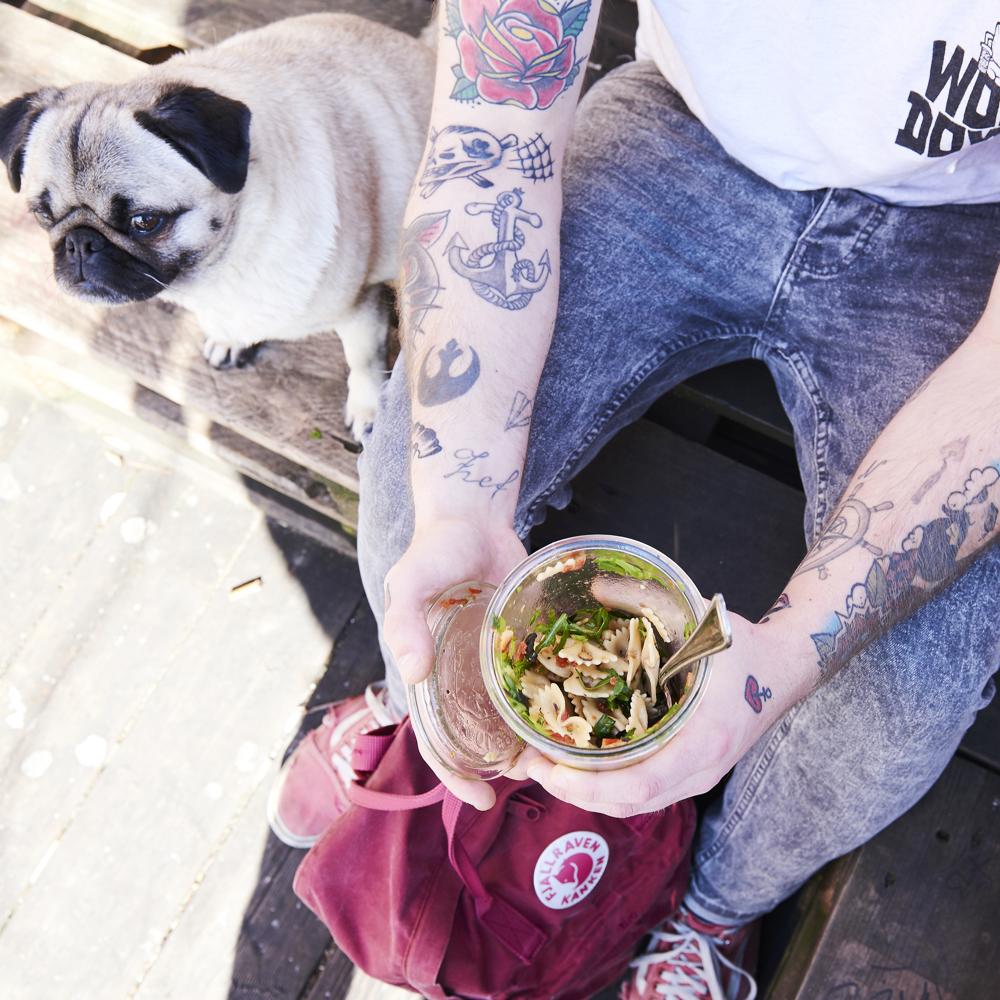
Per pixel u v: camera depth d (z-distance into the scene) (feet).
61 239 4.84
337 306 5.44
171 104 4.51
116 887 6.22
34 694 6.71
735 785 4.62
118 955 6.08
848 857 4.84
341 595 6.77
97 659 6.76
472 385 3.72
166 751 6.50
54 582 6.96
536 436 4.28
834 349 4.36
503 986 4.63
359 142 5.38
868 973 4.62
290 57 5.32
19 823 6.41
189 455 7.05
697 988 5.11
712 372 5.53
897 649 3.76
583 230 4.41
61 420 7.32
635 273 4.40
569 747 2.61
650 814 4.67
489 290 3.86
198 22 6.56
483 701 3.08
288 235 5.02
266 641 6.71
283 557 6.89
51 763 6.53
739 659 3.13
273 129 4.92
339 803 5.93
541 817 4.56
